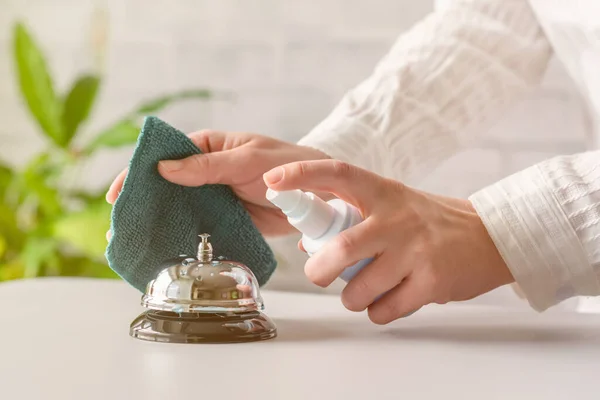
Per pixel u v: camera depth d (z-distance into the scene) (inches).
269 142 31.4
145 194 27.3
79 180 71.3
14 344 24.0
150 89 69.2
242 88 66.9
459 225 27.5
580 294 27.9
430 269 26.5
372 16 64.0
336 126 36.3
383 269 26.4
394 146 37.1
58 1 72.0
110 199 29.9
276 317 29.6
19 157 74.1
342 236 26.0
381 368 22.3
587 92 39.8
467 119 39.2
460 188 60.2
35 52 62.8
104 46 69.7
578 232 27.4
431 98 38.3
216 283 25.2
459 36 39.7
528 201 27.6
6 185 65.3
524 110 58.9
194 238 28.7
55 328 26.4
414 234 26.6
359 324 28.3
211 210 29.2
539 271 27.4
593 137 41.5
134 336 25.3
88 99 62.6
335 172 26.0
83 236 56.8
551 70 58.2
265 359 22.9
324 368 22.1
